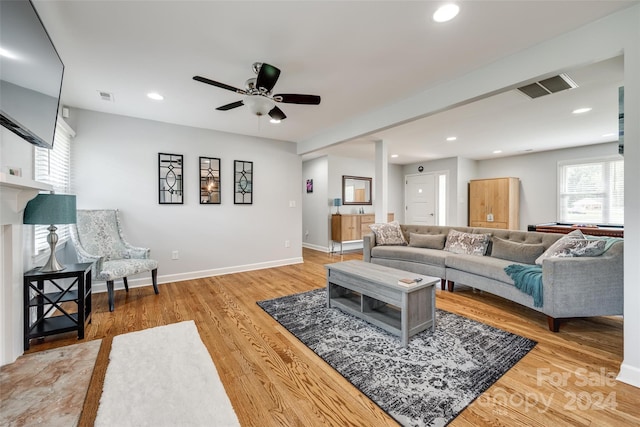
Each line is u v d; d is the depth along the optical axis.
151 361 1.92
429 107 2.84
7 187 1.70
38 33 1.59
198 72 2.47
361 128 3.66
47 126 1.83
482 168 7.04
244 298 3.26
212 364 1.89
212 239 4.31
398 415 1.44
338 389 1.65
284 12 1.73
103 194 3.48
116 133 3.55
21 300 2.05
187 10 1.70
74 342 2.19
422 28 1.89
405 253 3.96
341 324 2.53
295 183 5.16
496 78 2.32
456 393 1.60
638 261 1.64
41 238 2.61
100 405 1.49
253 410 1.48
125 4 1.64
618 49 1.72
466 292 3.51
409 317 2.20
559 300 2.32
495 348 2.10
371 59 2.28
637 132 1.64
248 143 4.62
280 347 2.13
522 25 1.86
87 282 2.51
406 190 7.90
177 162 3.98
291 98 2.39
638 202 1.64
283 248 5.06
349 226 6.29
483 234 3.68
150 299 3.21
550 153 5.93
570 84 2.69
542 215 6.05
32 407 1.47
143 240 3.76
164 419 1.40
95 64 2.32
